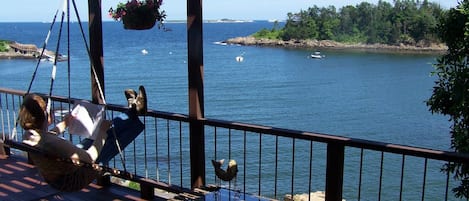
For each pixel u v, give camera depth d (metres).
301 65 67.12
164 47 98.19
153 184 4.05
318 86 46.38
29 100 3.16
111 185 4.53
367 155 19.12
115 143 3.51
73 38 111.44
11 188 4.43
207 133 22.94
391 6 99.62
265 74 55.91
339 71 59.69
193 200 3.36
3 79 45.09
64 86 40.12
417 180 16.47
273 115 32.47
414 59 73.31
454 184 15.95
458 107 7.04
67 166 3.17
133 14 3.72
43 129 3.18
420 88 44.47
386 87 45.53
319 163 18.44
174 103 34.69
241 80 50.00
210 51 94.06
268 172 17.34
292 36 112.06
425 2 71.62
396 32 93.81
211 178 15.02
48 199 4.18
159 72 52.66
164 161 17.66
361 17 105.75
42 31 185.12
